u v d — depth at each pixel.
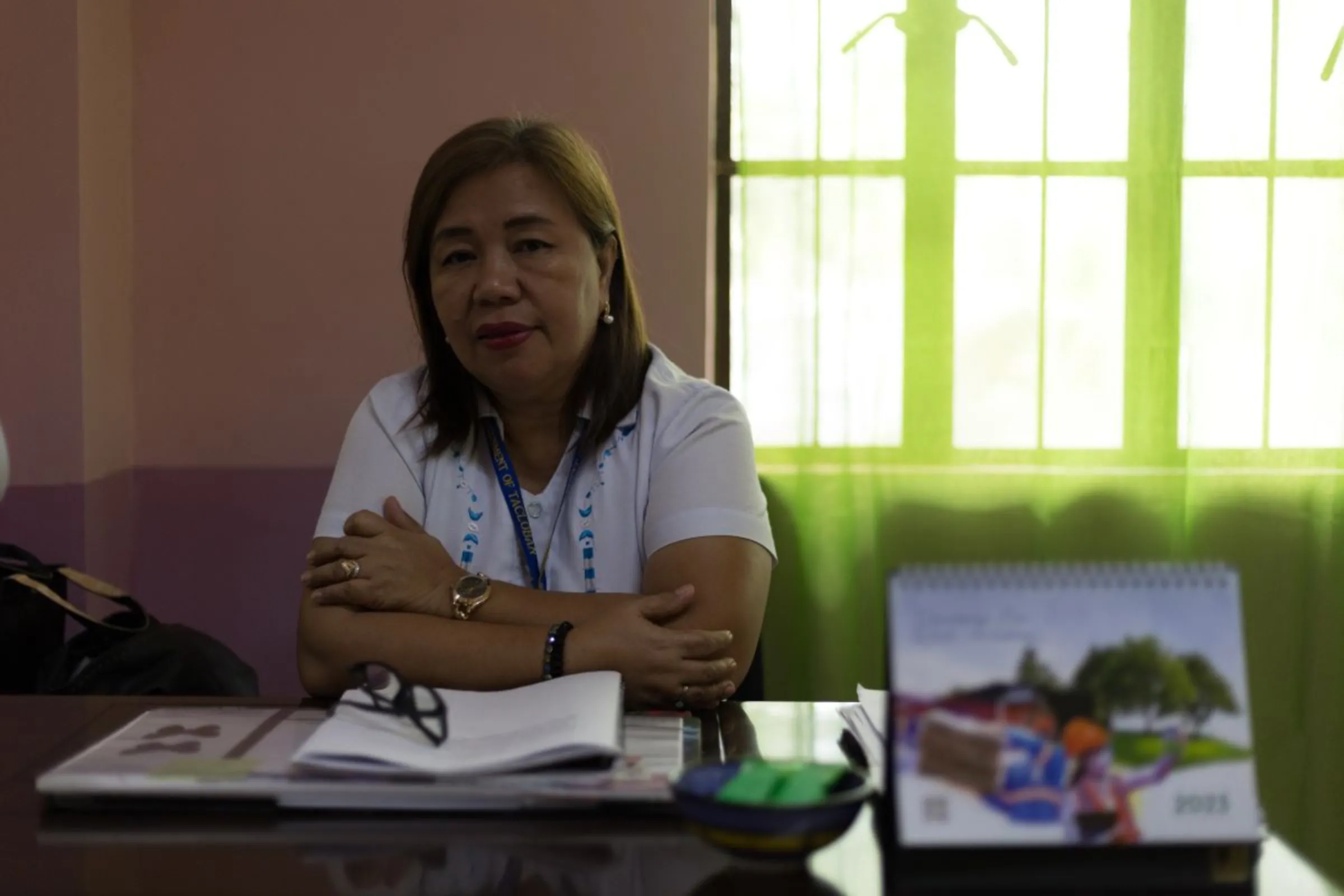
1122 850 0.68
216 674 1.86
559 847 0.77
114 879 0.72
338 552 1.38
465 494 1.59
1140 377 2.60
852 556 2.62
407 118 2.59
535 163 1.51
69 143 2.32
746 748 1.00
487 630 1.27
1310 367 2.58
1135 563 0.72
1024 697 0.69
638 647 1.23
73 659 1.85
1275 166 2.56
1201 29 2.56
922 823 0.68
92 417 2.39
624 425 1.59
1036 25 2.57
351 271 2.61
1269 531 2.61
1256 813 0.68
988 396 2.61
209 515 2.64
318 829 0.80
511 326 1.48
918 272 2.60
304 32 2.58
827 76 2.58
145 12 2.58
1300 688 2.63
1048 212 2.59
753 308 2.61
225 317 2.62
